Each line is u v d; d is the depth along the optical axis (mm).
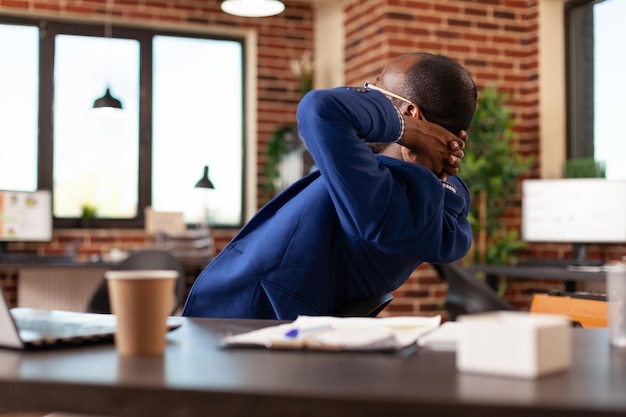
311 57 6258
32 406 721
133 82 5938
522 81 5570
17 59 5707
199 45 6113
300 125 1289
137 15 5828
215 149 6137
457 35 5398
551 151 5492
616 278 1012
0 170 5668
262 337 966
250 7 4367
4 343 924
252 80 6137
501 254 5105
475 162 4996
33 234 5402
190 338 1038
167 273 898
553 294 2631
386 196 1309
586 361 874
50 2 5629
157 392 691
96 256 5434
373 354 895
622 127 5062
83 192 5828
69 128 5805
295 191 1652
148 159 5949
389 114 1340
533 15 5535
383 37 5277
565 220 4562
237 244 1617
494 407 642
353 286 1603
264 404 672
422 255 1423
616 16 5125
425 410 649
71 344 946
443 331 1012
